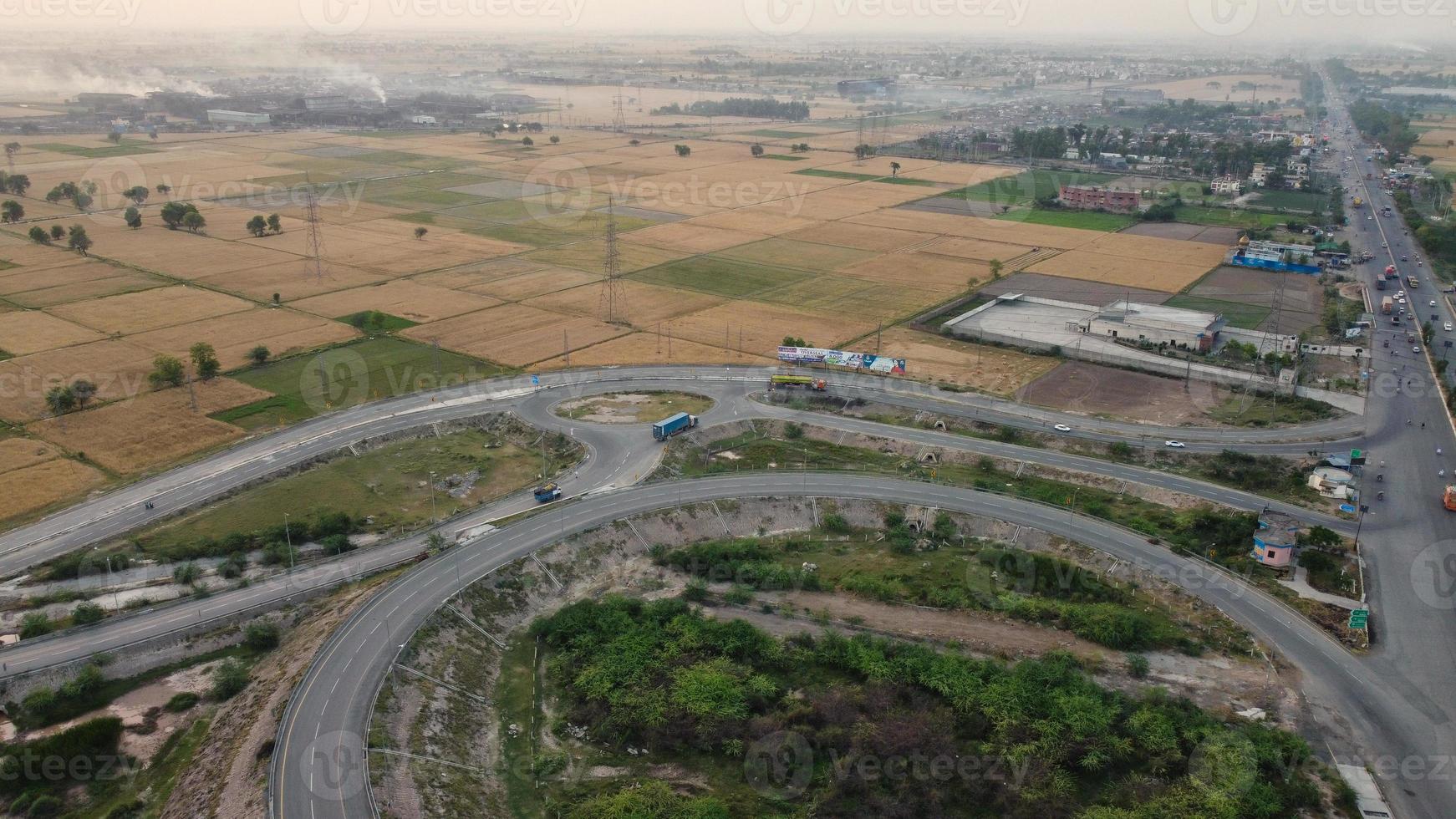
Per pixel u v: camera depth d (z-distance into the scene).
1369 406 181.00
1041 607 121.50
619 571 133.62
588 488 151.12
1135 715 101.75
